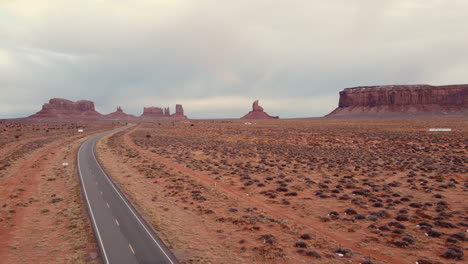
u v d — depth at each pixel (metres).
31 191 41.12
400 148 76.31
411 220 28.52
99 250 22.77
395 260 21.09
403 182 43.31
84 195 38.34
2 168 55.03
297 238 25.44
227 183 45.53
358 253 22.34
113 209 32.81
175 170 55.41
